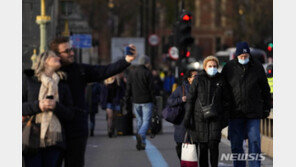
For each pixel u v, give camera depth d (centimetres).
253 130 2172
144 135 3153
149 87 3181
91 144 3453
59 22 6166
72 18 6481
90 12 11481
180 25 4078
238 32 12019
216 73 2152
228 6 12588
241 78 2169
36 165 1512
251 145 2180
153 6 7981
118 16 13700
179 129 2292
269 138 2875
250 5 11750
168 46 5200
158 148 3231
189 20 4081
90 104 3925
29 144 1484
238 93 2166
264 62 5556
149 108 3192
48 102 1470
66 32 6406
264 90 2205
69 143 1538
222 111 2147
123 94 3831
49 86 1502
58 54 1554
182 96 2286
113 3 13350
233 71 2181
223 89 2161
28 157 1510
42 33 3753
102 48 14825
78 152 1541
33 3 3841
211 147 2148
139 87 3194
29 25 3828
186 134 2247
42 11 3769
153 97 3172
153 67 7906
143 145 3142
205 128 2141
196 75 2166
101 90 3822
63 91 1524
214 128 2136
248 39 11700
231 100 2184
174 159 2786
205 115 2106
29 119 1503
